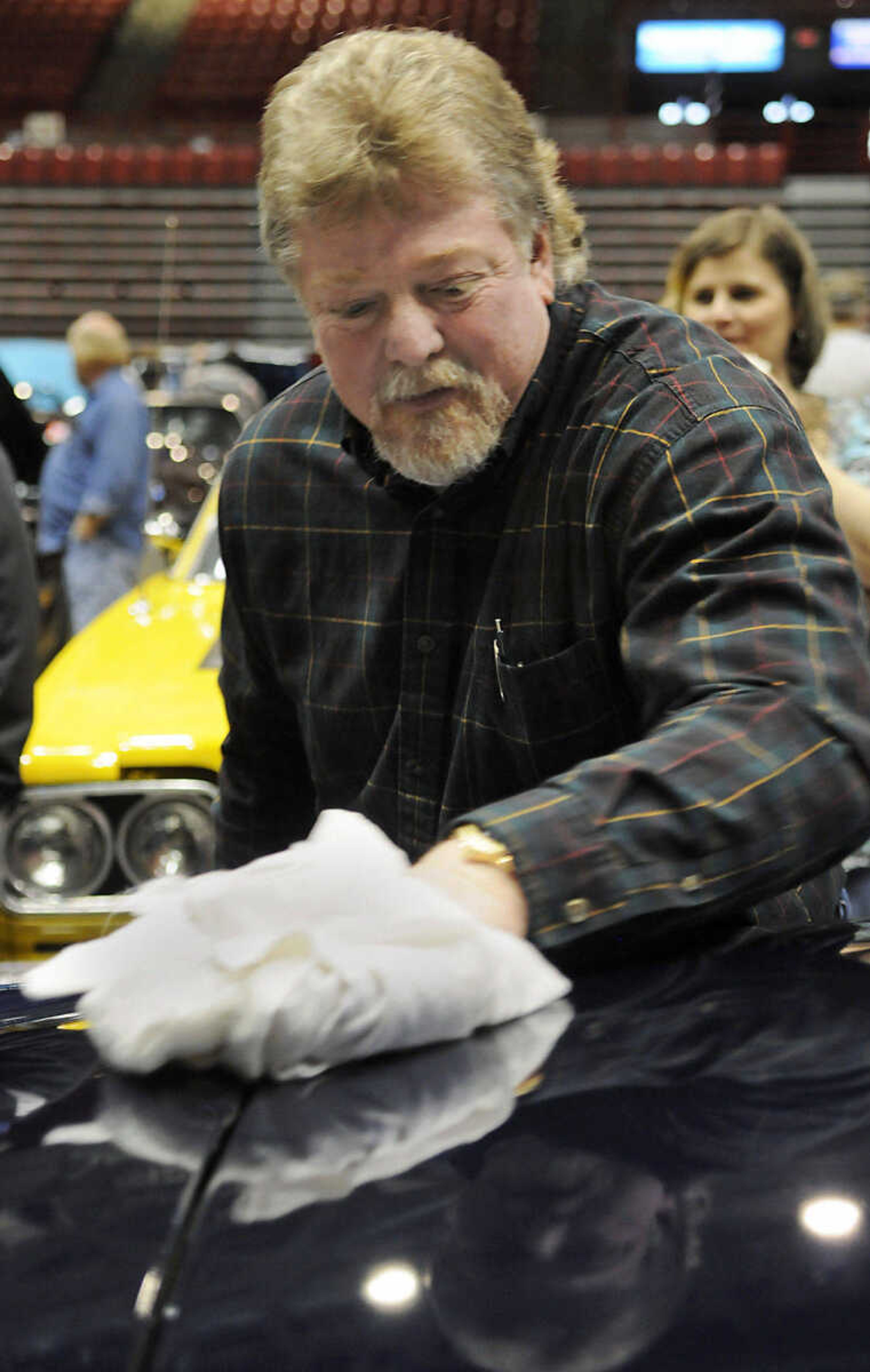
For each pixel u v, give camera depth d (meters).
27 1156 0.70
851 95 22.12
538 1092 0.75
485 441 1.38
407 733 1.59
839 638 1.24
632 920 1.02
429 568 1.55
